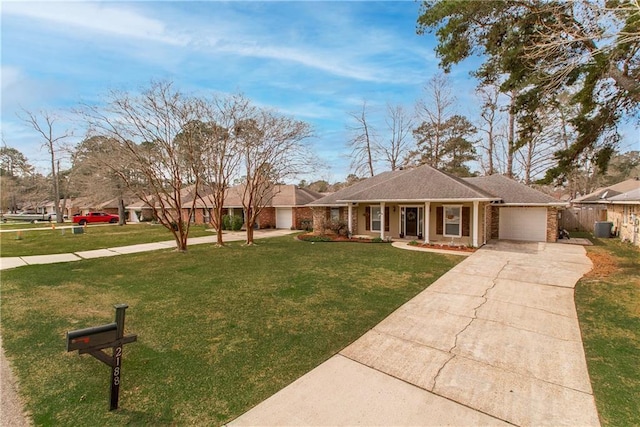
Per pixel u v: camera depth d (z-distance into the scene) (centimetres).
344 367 383
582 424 279
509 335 473
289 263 1049
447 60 985
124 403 314
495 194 1641
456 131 2833
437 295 678
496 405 307
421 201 1459
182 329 508
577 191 3362
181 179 1474
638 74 750
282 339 465
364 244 1507
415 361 397
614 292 670
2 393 334
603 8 587
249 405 310
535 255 1145
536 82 843
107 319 564
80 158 1934
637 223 1362
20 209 5894
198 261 1116
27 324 540
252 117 1461
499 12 853
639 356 400
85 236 2061
